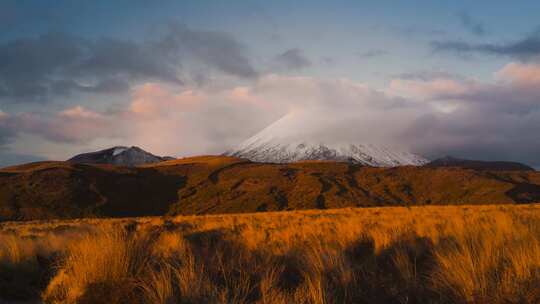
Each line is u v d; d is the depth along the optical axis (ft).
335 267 22.77
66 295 22.30
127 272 22.17
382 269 23.38
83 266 23.20
